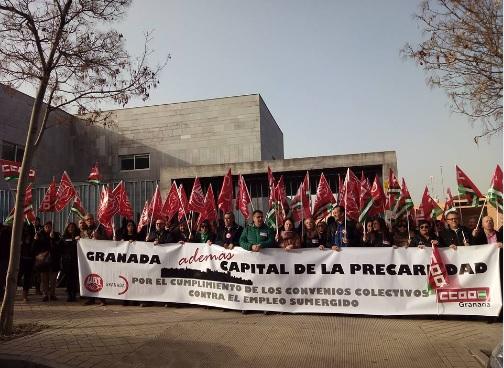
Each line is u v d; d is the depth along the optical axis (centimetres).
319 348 622
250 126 2894
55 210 1123
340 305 801
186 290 895
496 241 794
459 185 836
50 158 2845
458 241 786
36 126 764
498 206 794
